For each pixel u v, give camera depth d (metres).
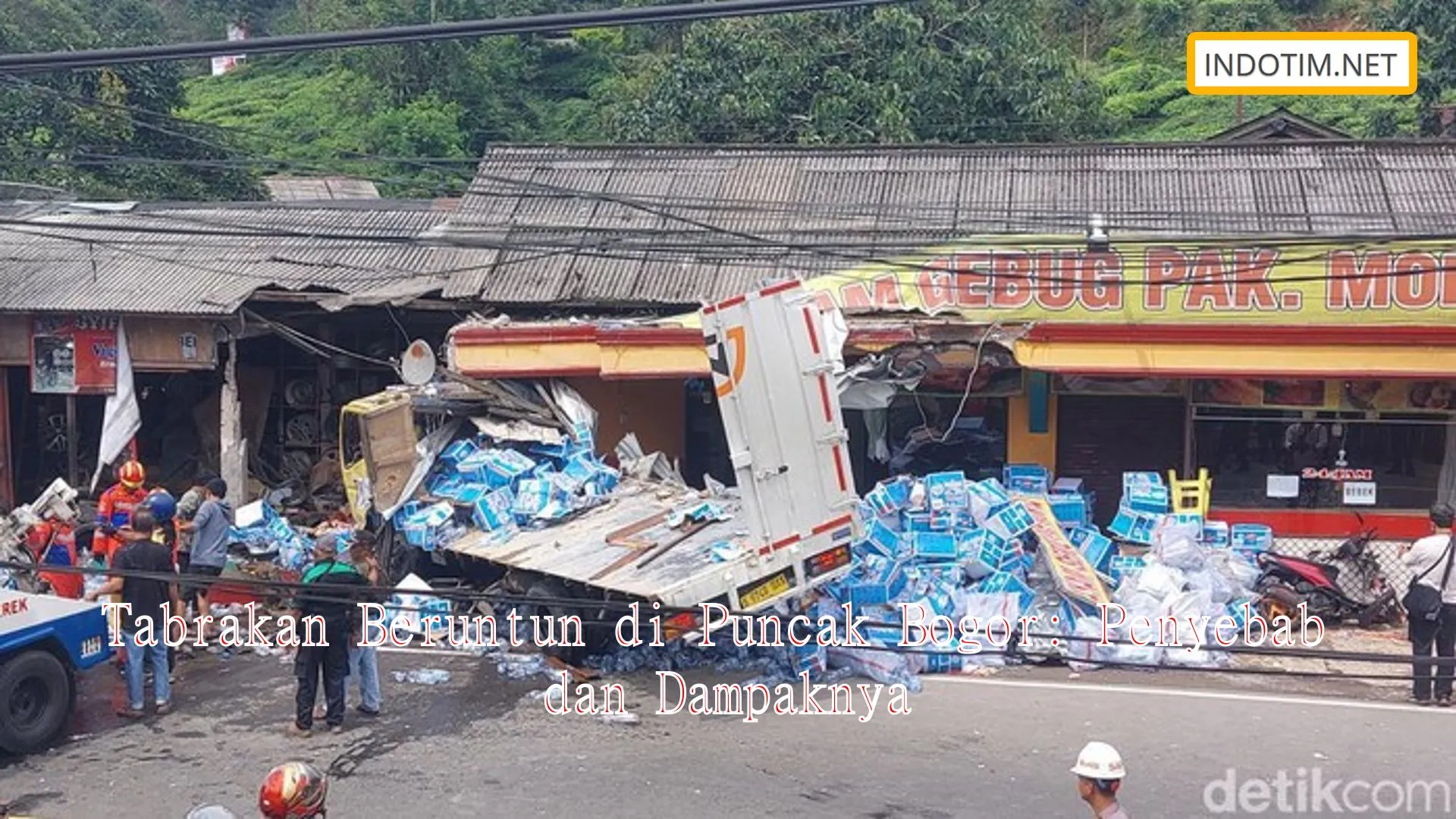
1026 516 14.02
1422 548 11.66
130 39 37.88
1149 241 16.12
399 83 40.12
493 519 14.65
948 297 16.72
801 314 11.74
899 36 27.27
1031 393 17.61
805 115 27.20
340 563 11.08
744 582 11.66
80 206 22.45
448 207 21.97
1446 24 27.86
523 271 18.78
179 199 27.12
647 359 16.69
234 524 15.47
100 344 18.69
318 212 21.94
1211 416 17.14
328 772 9.98
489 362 16.80
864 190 19.50
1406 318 15.70
